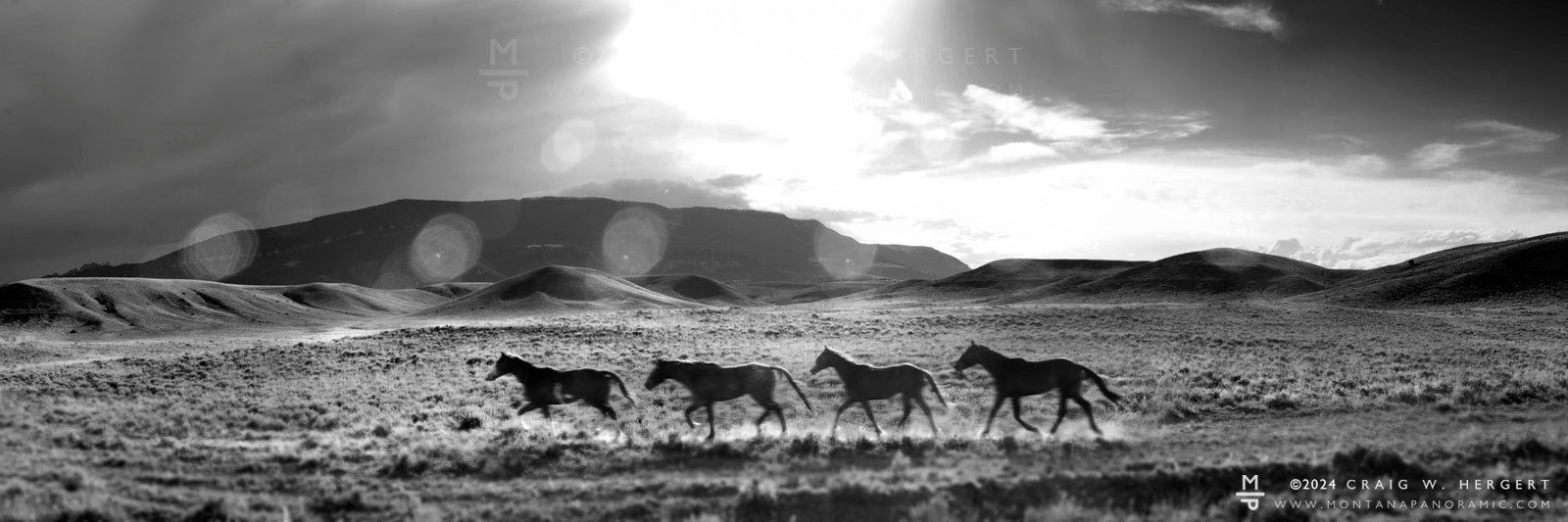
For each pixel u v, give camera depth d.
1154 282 161.88
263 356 42.22
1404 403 24.61
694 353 42.09
